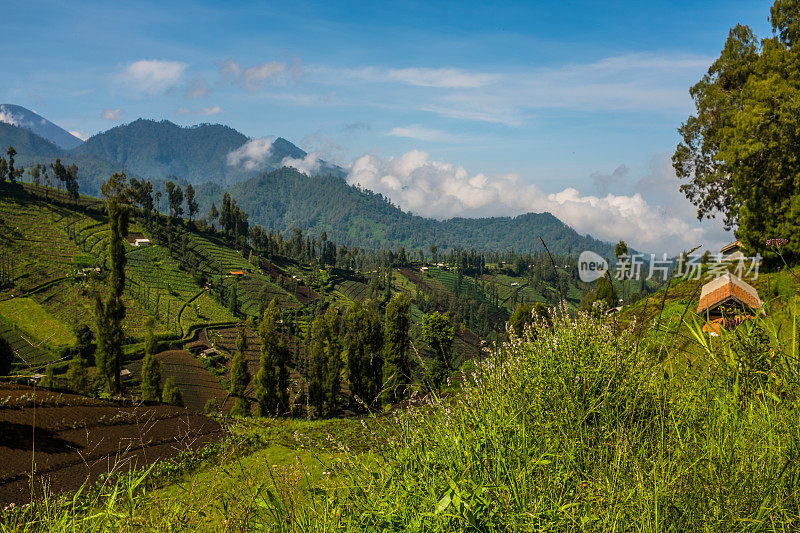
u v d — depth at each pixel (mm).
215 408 69062
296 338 141500
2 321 117625
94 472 14695
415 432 2562
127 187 134750
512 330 3463
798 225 26969
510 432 2473
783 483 1876
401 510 2109
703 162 40125
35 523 2830
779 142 28703
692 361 2902
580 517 1851
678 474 1944
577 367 2898
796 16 32594
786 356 2496
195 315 149250
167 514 2643
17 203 190375
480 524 1863
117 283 48938
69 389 27438
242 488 2705
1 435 16703
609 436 2363
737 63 36375
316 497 2412
